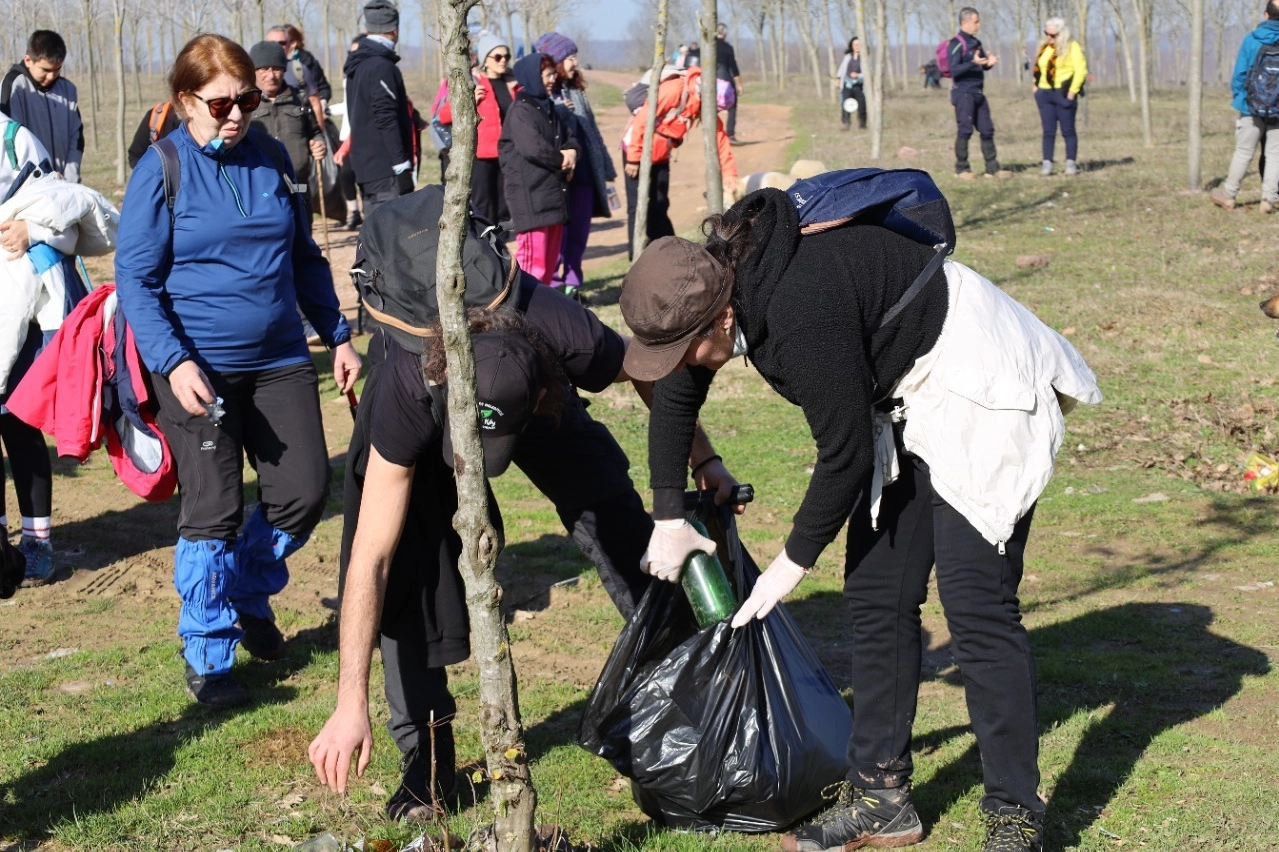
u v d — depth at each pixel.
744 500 3.75
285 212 4.63
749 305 2.99
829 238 3.06
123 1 21.44
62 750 4.18
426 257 3.30
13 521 7.04
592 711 3.51
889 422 3.27
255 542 4.86
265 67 11.39
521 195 10.27
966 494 3.13
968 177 19.38
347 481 3.59
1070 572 5.82
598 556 3.93
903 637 3.46
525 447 3.80
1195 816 3.59
